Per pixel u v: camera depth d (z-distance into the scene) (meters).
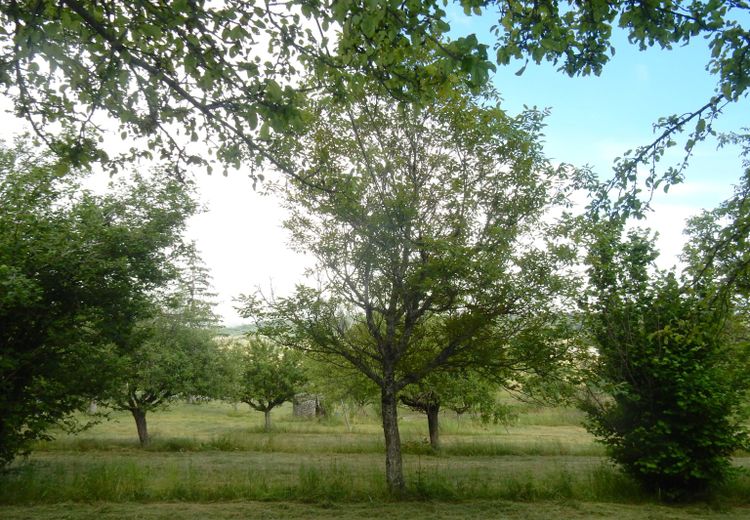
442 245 9.66
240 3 5.65
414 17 5.16
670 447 11.11
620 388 11.46
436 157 11.26
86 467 15.16
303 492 11.21
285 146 7.67
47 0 5.45
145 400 21.81
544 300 10.47
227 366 23.23
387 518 9.50
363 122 11.02
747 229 6.63
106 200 13.83
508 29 5.44
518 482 11.90
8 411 11.38
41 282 11.76
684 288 7.27
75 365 12.56
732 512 10.48
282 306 11.27
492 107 11.10
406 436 25.94
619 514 9.98
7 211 11.86
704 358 11.53
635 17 5.74
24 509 10.07
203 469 15.33
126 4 5.77
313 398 37.06
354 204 9.69
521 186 11.05
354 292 11.59
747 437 11.54
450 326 11.31
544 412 33.78
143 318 14.30
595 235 11.02
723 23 5.56
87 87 6.27
